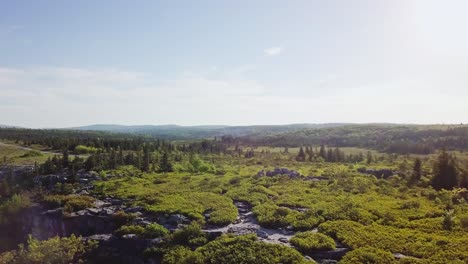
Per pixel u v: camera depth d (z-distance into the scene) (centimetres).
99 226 5781
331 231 4512
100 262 5012
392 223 4703
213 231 4922
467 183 7012
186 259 4262
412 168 9006
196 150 14338
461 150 14950
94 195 7131
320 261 3909
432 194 6194
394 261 3622
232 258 4100
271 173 8569
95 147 14112
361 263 3650
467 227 4419
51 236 6144
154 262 4559
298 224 4900
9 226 6656
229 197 6512
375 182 7462
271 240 4519
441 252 3719
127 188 7388
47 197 6919
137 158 10431
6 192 7819
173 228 5228
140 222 5519
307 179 7938
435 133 19862
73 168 8812
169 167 9769
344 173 8300
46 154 13312
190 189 7181
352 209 5266
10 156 12756
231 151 15800
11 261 4956
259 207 5756
